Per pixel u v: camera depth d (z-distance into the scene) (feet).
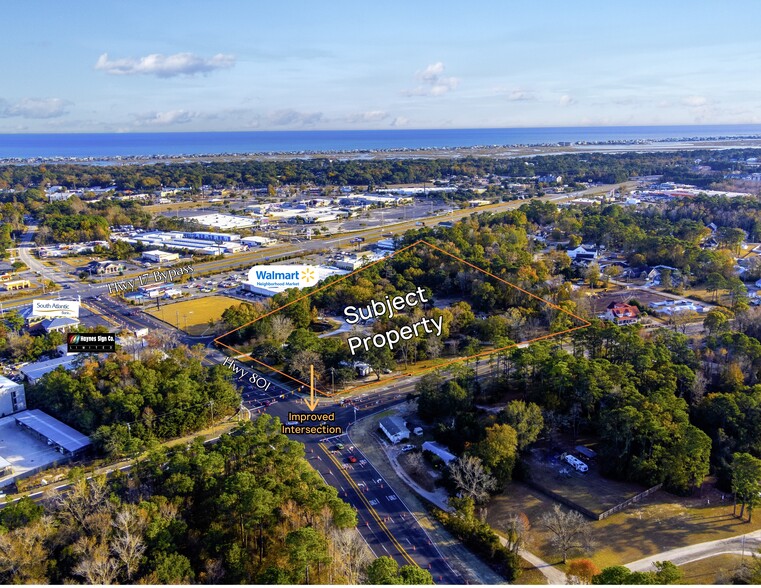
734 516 370.94
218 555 315.37
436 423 476.95
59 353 622.13
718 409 439.22
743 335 544.21
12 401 505.25
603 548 344.28
